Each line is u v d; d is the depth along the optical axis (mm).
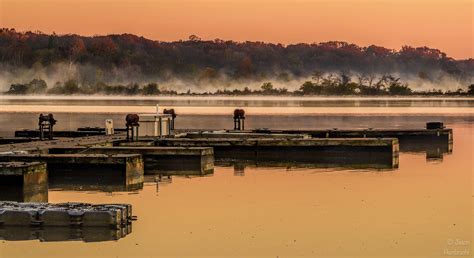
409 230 35969
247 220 37656
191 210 39719
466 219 37969
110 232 34312
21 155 46031
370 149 58875
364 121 121750
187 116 136375
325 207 40656
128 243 33438
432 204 41562
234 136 64750
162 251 32500
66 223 34219
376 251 32750
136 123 58875
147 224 36656
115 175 45969
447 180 49938
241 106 185875
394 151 58844
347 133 70188
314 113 151625
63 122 118562
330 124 113125
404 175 52281
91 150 51188
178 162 52344
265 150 59656
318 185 47625
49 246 32844
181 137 63219
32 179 40594
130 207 35594
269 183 48406
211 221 37375
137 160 46688
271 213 39094
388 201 42250
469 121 119750
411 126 107625
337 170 54938
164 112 67812
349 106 186750
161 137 61469
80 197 43094
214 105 192375
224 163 58719
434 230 36062
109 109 170375
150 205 41000
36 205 35438
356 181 49375
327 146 59281
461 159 62188
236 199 42719
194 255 32156
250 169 55125
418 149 70500
